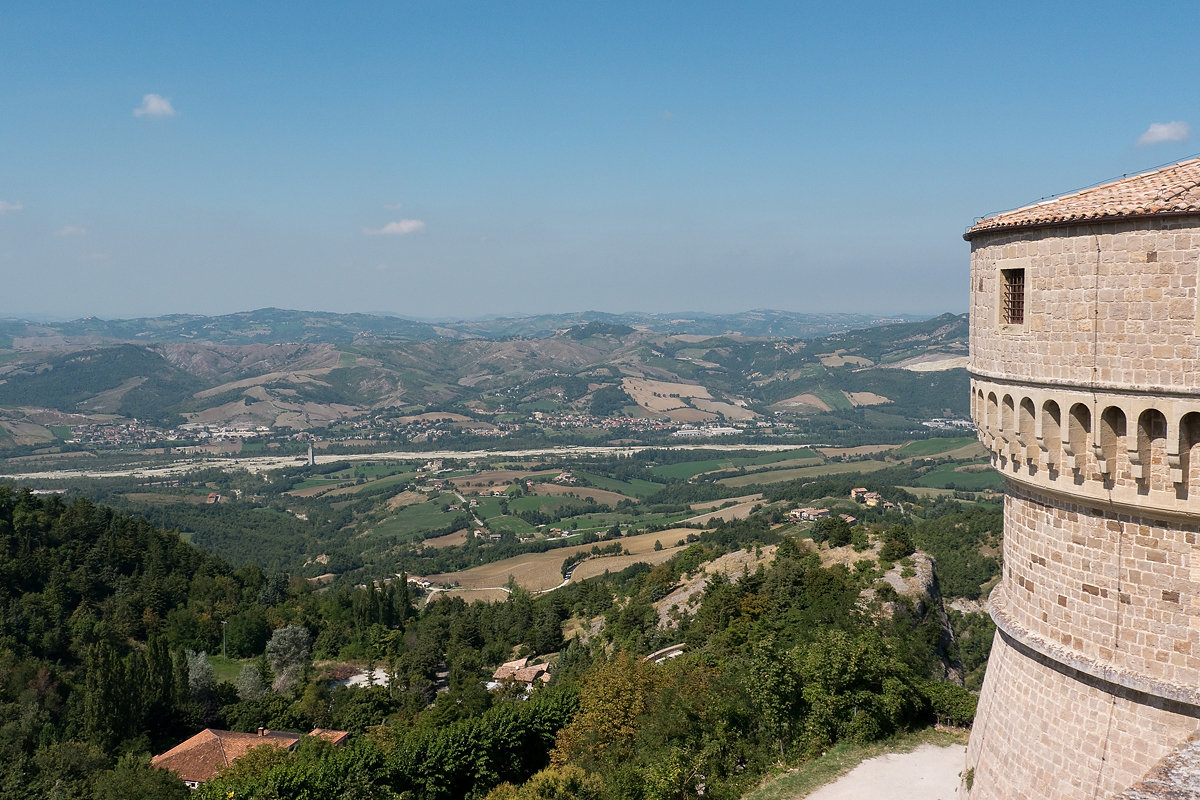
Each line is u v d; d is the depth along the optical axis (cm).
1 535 14725
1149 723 1739
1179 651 1697
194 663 12088
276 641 13988
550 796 5416
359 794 6356
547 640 13862
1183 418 1617
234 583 16912
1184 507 1644
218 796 6425
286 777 6400
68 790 8350
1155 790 1538
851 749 4162
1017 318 1961
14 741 9425
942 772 3784
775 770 4288
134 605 14712
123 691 10212
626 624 12075
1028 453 1923
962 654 12131
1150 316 1641
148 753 9925
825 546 11269
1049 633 1945
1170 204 1591
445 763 6738
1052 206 1919
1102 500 1766
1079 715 1861
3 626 12381
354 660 14600
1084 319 1747
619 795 4856
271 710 11369
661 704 5806
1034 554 1986
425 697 11794
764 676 4719
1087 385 1744
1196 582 1666
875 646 4625
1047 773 1922
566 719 7312
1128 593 1764
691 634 9462
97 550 15425
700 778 4484
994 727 2127
